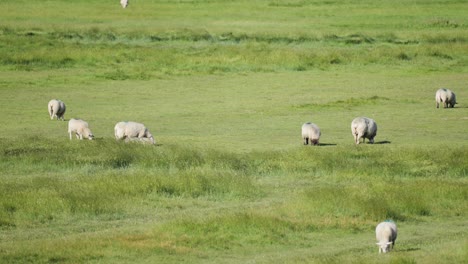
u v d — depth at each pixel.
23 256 84.94
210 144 148.88
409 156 135.00
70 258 84.75
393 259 79.75
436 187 115.19
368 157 136.38
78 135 150.38
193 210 108.94
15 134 158.25
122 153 133.88
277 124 173.50
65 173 126.88
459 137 158.00
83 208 106.56
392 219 105.19
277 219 99.69
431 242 93.31
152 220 104.19
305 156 134.50
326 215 105.31
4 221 101.62
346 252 88.44
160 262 84.88
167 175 121.12
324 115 184.88
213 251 89.62
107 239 92.25
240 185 118.75
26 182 117.38
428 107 195.62
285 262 82.06
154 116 183.38
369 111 190.00
